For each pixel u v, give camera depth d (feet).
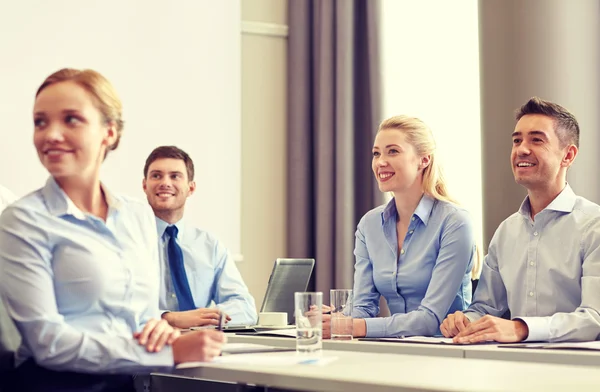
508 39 14.32
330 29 18.03
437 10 17.72
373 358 6.88
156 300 7.57
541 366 6.12
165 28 16.87
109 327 7.02
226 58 17.48
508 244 10.28
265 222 18.34
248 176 18.29
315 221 18.20
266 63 18.52
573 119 10.07
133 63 16.53
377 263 11.25
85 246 6.95
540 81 13.82
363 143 18.06
